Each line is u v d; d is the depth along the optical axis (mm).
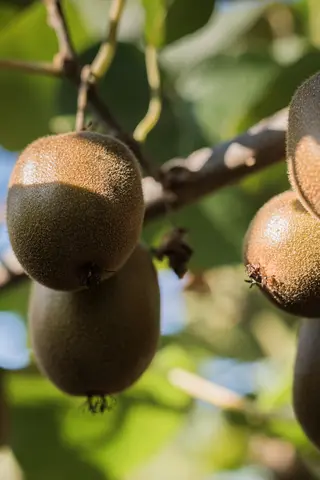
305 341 603
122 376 604
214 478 1166
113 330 596
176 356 991
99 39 836
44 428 875
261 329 1127
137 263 608
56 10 682
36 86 862
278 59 833
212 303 1161
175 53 855
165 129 841
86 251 551
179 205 667
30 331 616
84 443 888
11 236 558
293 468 1025
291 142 525
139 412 884
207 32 864
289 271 553
